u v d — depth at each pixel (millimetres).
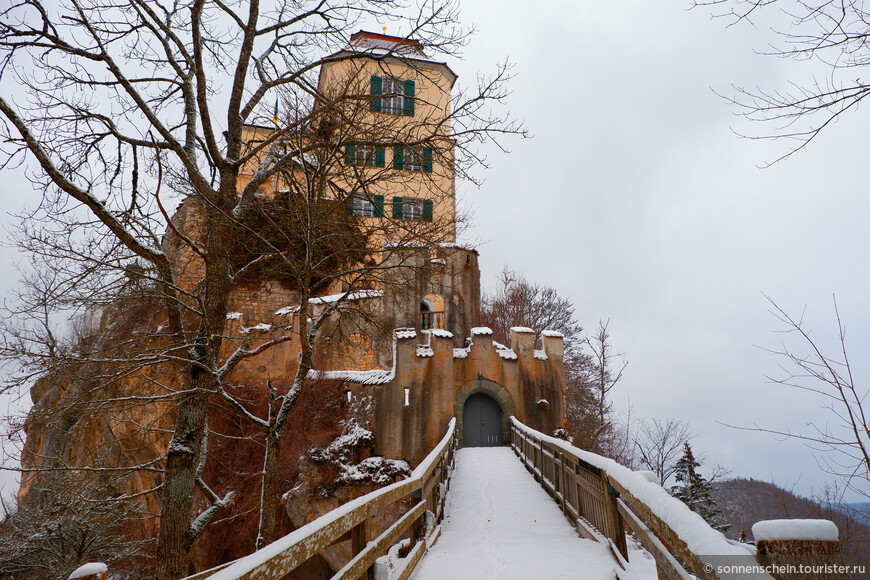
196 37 9477
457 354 21312
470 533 8023
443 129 10969
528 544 6918
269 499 8602
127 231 8438
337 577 3432
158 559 8109
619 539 5648
